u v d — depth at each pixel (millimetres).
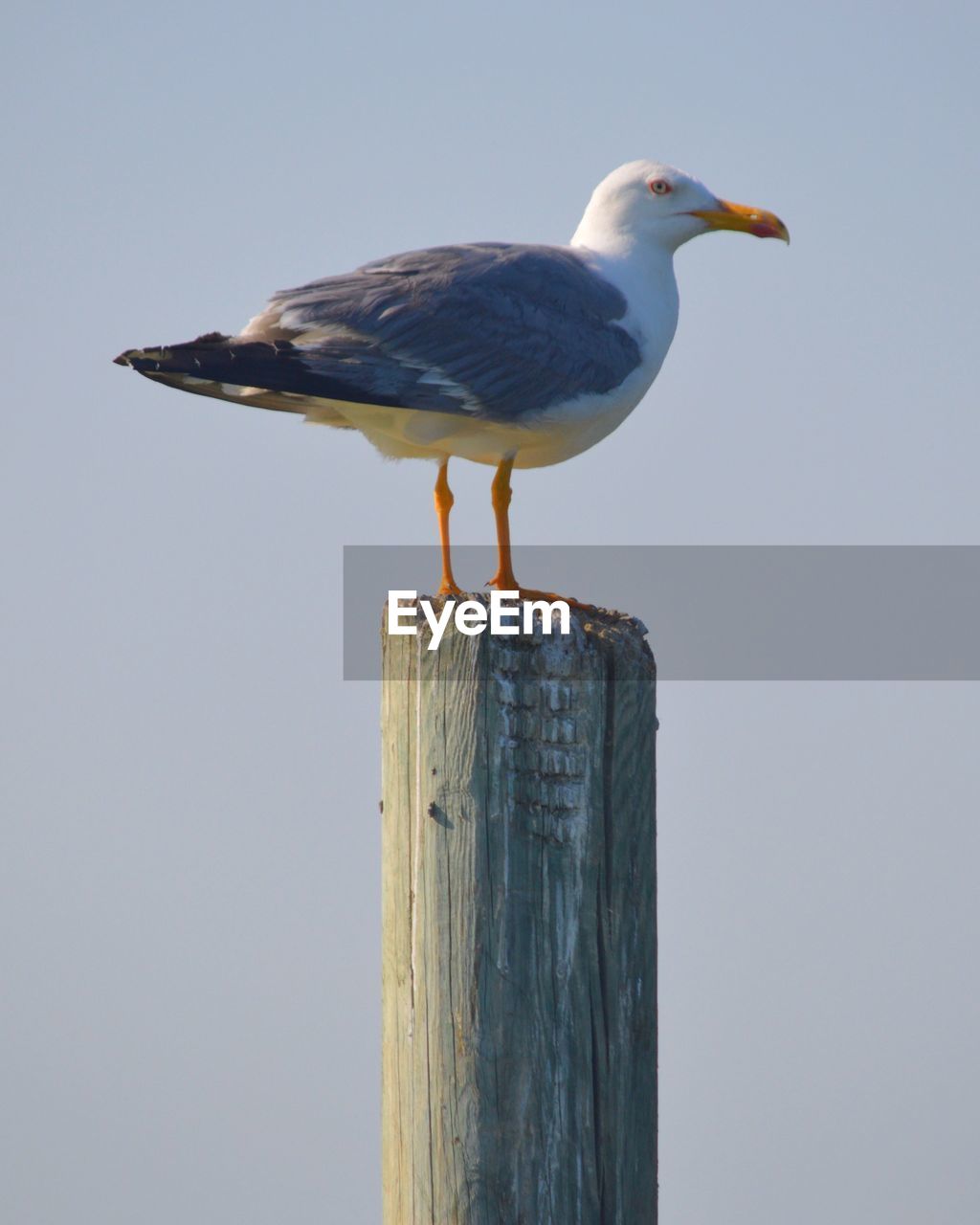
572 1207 8656
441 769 8734
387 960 9070
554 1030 8648
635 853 8898
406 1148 8875
